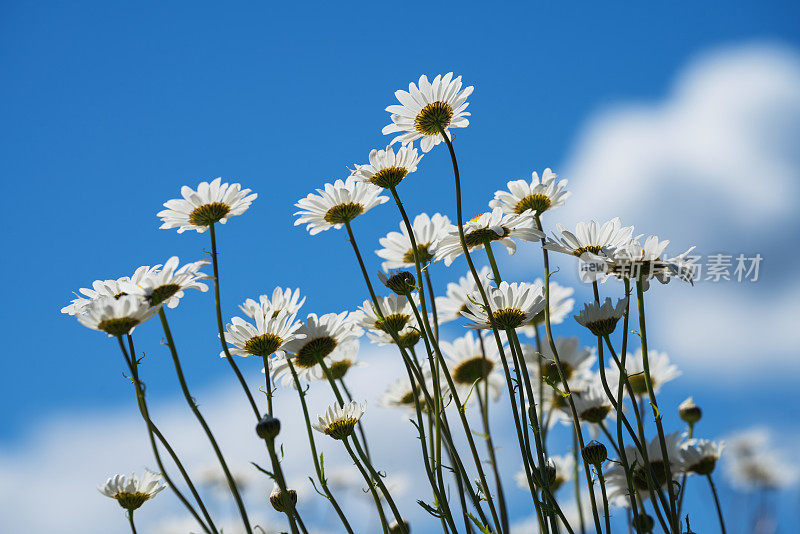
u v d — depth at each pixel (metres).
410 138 0.89
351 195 0.89
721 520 0.88
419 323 0.85
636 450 0.88
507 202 0.92
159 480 0.85
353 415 0.85
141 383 0.81
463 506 0.83
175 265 0.85
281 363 0.90
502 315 0.82
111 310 0.80
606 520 0.80
